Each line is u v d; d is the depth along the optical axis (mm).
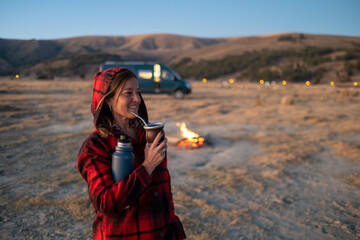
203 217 4098
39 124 11391
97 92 1386
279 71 136750
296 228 3914
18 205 4293
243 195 4945
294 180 5723
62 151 7469
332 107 18859
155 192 1395
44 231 3627
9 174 5695
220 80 144625
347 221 4133
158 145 1306
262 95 29766
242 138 9398
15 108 15836
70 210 4176
